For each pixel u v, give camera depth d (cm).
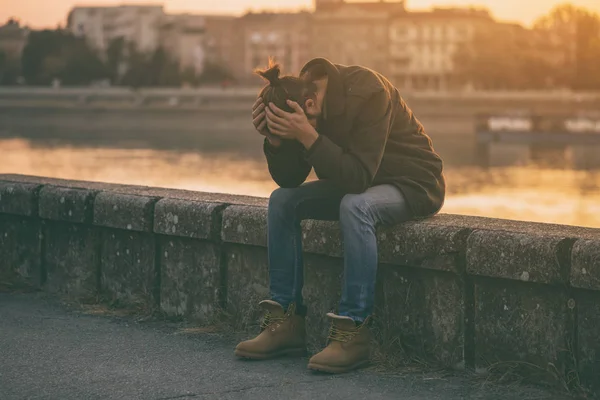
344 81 404
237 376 393
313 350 452
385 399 358
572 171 7362
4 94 12769
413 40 18350
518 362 381
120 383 380
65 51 16375
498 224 411
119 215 541
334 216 437
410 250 411
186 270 512
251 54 19088
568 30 19712
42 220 602
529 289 376
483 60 17812
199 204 499
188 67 16638
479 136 10819
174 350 442
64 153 8412
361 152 396
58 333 479
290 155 412
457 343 403
